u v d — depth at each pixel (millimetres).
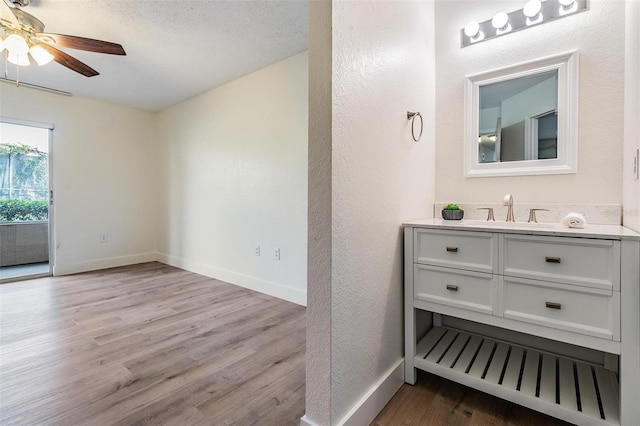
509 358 1542
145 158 4496
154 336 2062
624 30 1470
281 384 1528
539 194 1700
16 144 3707
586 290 1105
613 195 1501
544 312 1191
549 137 1665
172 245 4301
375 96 1336
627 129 1389
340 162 1120
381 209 1396
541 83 1683
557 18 1634
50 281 3459
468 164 1903
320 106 1101
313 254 1135
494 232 1291
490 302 1311
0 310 2541
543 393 1255
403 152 1602
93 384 1516
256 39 2475
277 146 2920
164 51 2664
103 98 3930
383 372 1403
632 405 1035
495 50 1815
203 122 3729
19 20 1853
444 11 1996
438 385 1533
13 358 1766
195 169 3869
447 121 1990
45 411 1315
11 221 3984
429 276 1473
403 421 1277
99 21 2211
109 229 4168
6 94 3371
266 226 3033
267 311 2543
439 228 1439
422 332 1822
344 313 1150
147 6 2053
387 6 1428
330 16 1071
